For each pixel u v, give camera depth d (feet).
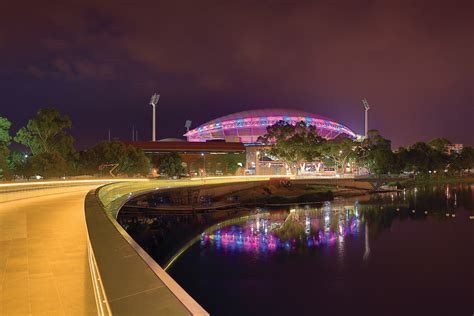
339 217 252.01
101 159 267.59
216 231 204.33
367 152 485.97
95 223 37.01
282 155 436.35
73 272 30.71
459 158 629.10
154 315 13.33
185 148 458.91
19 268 31.81
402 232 202.59
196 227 214.69
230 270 134.21
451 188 488.02
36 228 53.06
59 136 253.24
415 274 129.80
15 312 22.00
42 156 212.43
